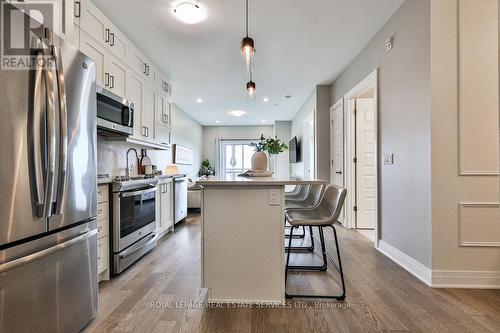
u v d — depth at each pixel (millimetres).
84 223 1593
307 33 2977
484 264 2111
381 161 2961
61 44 1354
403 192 2535
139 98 3193
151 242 3076
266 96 5551
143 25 2756
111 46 2562
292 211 2230
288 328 1585
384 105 2875
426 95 2184
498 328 1574
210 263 1885
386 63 2809
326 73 4250
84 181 1569
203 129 9273
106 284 2205
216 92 5227
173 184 4105
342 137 4223
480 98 2107
